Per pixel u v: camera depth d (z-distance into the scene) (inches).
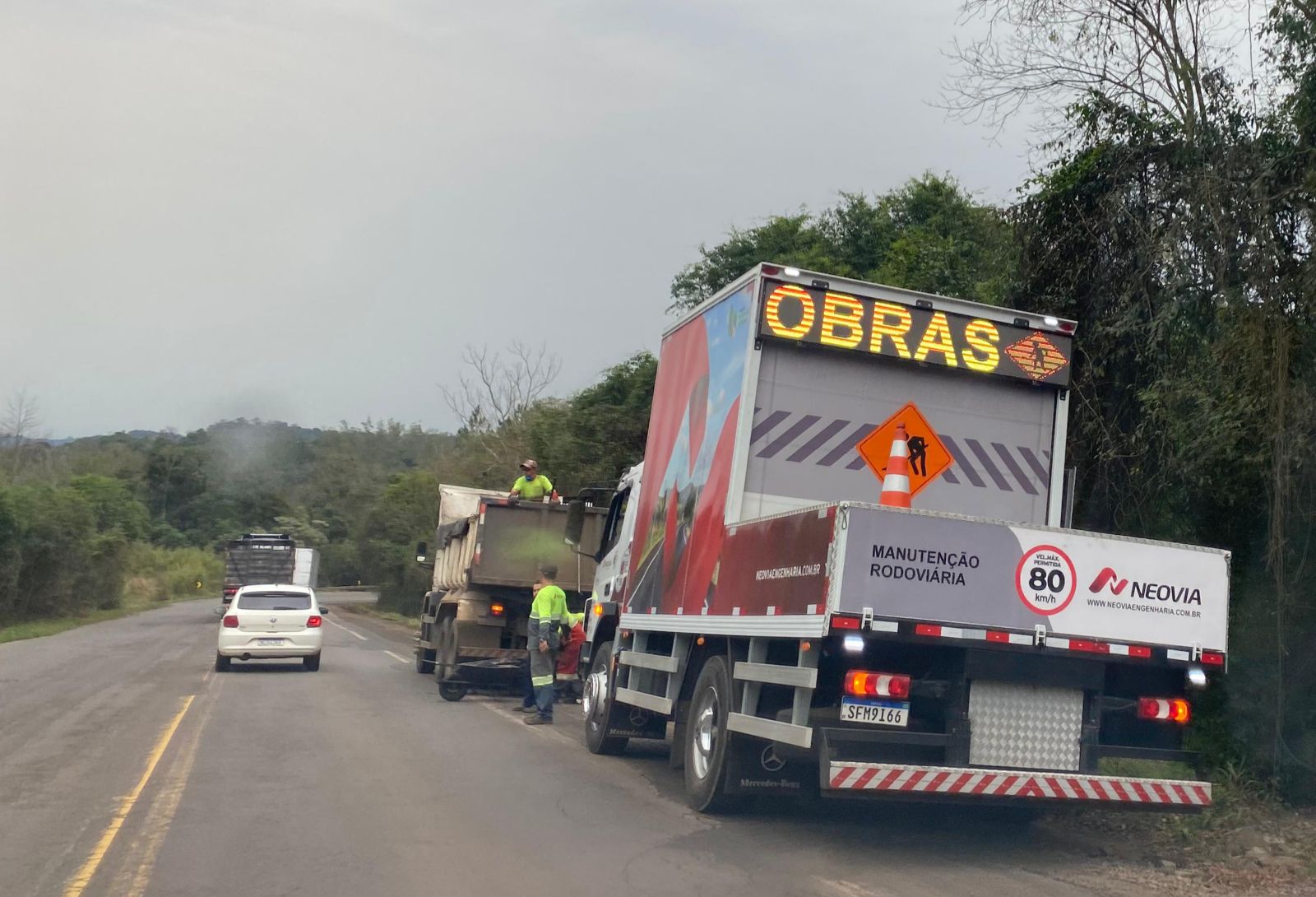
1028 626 297.9
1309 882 291.0
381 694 744.3
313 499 4333.2
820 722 304.2
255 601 899.4
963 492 375.6
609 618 519.2
